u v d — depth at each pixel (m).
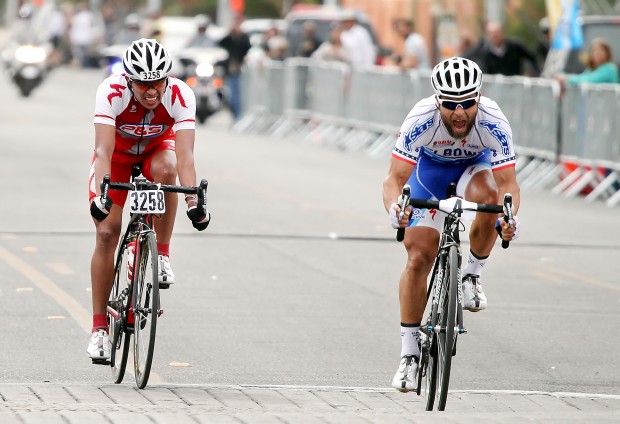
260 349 29.92
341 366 28.64
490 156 25.41
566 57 67.75
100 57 176.88
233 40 94.31
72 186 57.31
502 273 40.78
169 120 26.12
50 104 108.88
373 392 25.91
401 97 75.06
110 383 25.92
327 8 132.00
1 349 29.06
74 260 40.12
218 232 46.53
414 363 24.55
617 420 21.33
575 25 67.81
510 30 111.69
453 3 96.75
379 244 45.25
